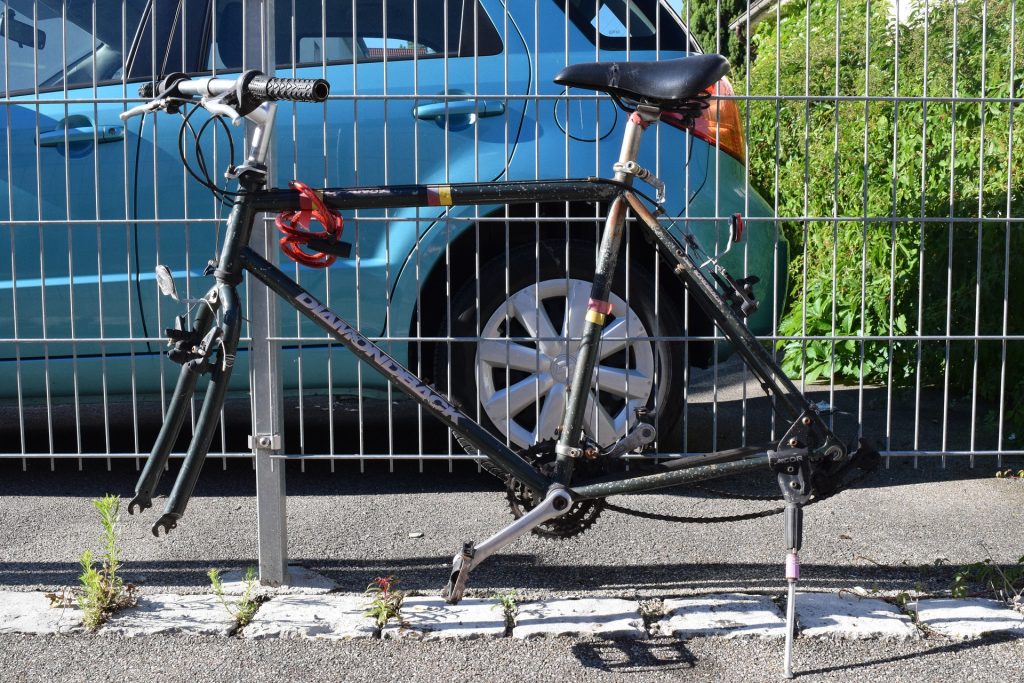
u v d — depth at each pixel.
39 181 3.46
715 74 2.67
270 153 3.00
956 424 5.01
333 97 3.36
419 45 3.97
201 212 3.97
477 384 3.89
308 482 4.23
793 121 6.71
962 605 2.95
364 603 2.99
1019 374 4.82
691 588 3.11
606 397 4.04
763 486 4.11
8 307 4.04
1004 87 4.99
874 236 5.53
